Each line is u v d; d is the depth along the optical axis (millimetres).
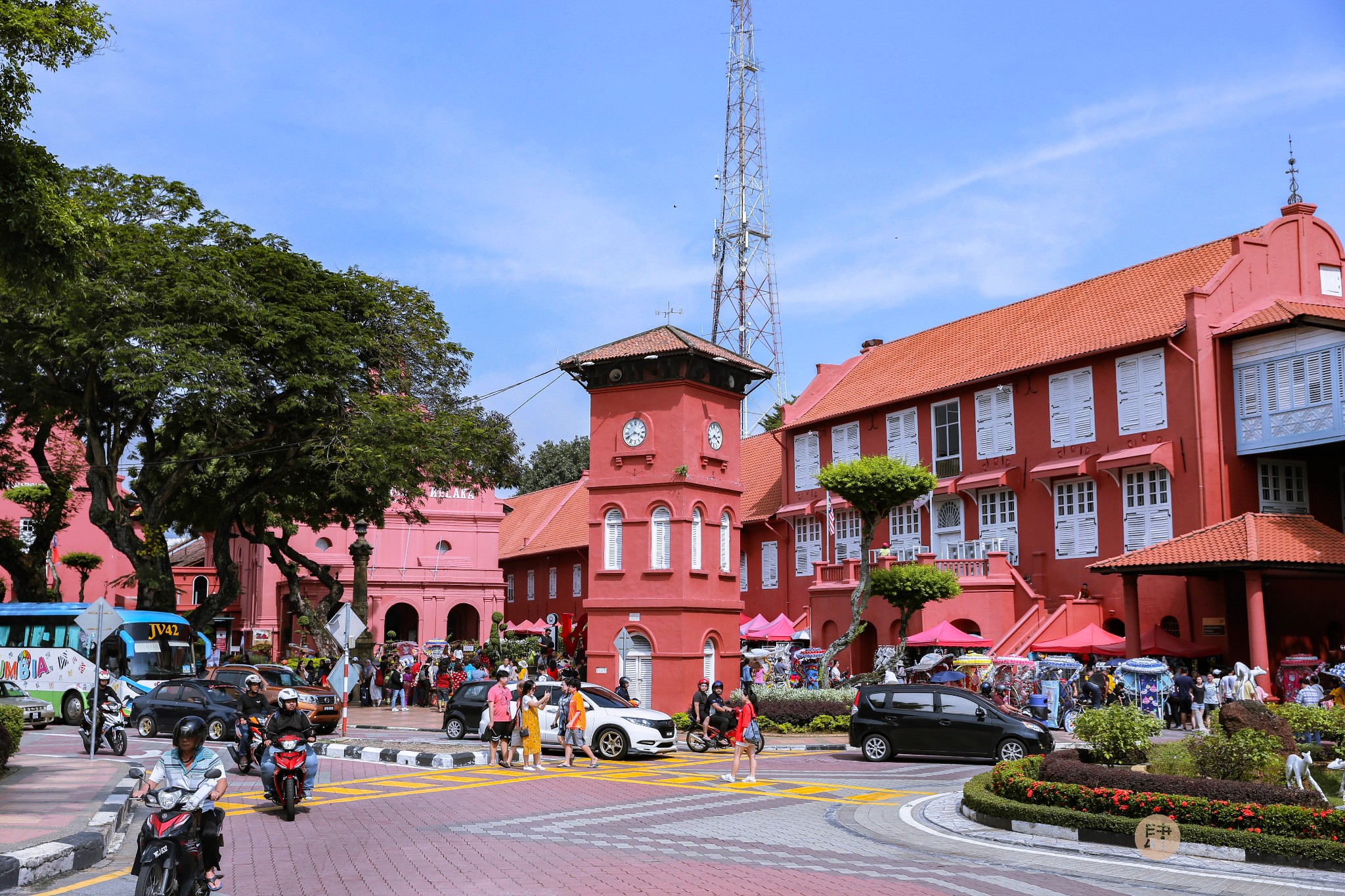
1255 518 30094
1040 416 38031
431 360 38000
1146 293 36875
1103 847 13125
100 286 29250
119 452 35312
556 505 63000
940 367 43594
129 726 28016
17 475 44938
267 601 55062
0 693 29312
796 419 48875
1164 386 33750
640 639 30906
